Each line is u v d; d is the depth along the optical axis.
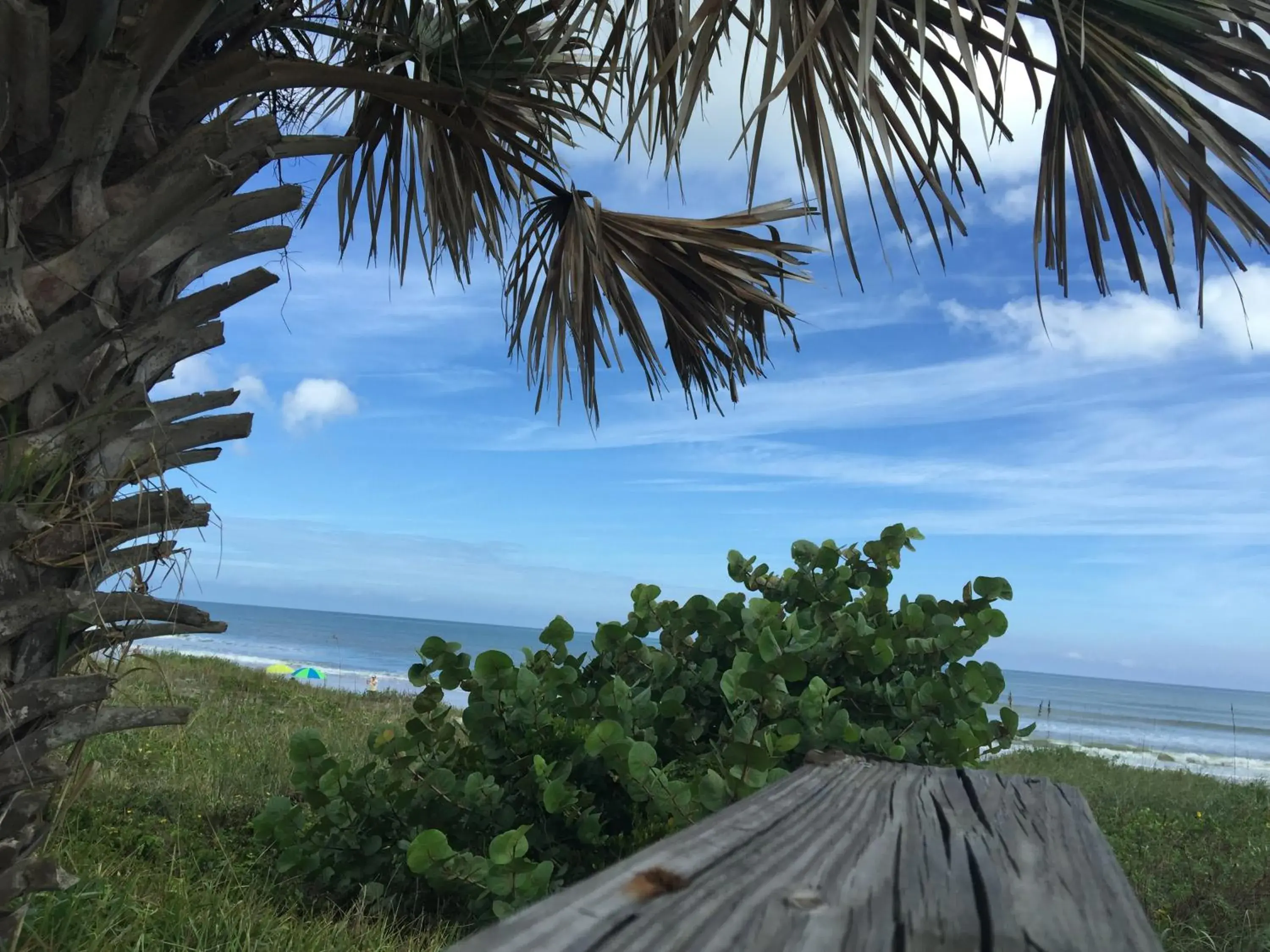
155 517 1.86
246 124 1.86
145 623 1.93
